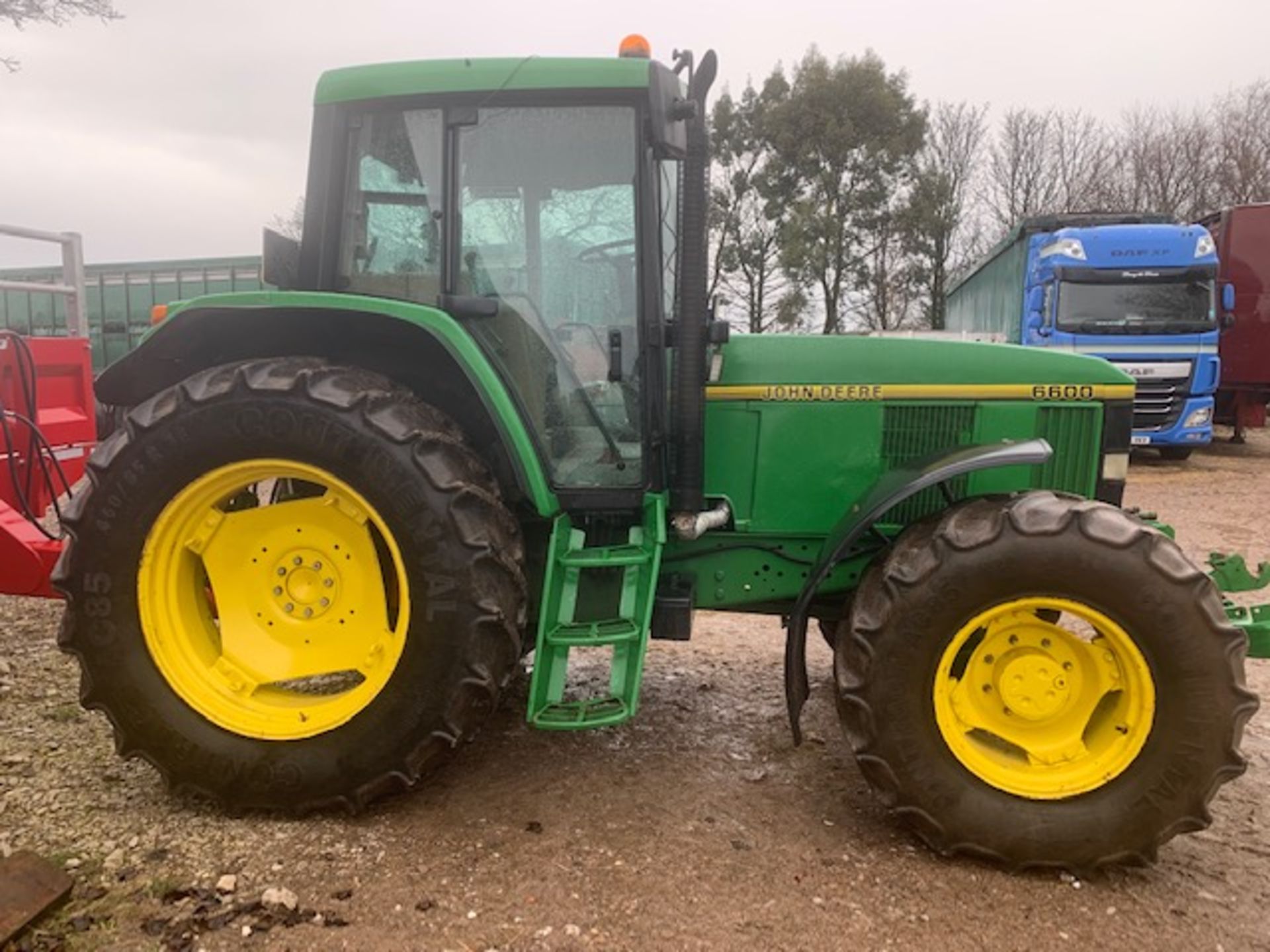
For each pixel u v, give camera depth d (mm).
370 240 3109
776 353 3324
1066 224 12664
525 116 3012
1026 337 12109
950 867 2691
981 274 16984
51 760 3158
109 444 2869
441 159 3039
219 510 2965
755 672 4332
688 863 2670
